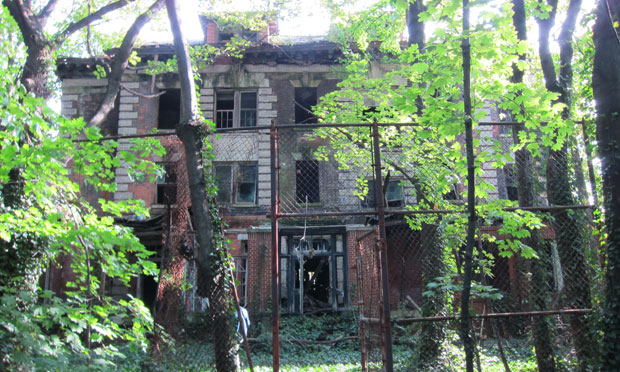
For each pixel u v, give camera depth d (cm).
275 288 666
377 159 704
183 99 847
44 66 962
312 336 1576
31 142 690
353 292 1767
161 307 857
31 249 782
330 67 2267
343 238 1911
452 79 593
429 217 986
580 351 770
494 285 1431
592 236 832
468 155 574
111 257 627
